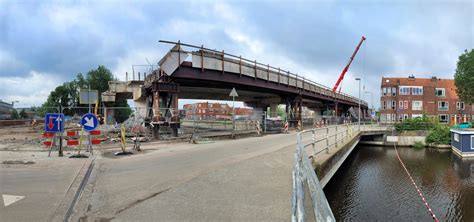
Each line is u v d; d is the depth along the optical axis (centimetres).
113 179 719
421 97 5825
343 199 1474
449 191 1623
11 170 828
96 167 877
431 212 1315
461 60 4703
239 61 2100
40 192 607
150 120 1845
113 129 2320
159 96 1833
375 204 1402
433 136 3434
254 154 1114
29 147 1389
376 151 3178
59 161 984
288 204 508
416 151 3170
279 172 753
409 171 2125
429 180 1869
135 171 815
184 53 1756
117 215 472
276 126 2706
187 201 531
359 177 1927
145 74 2447
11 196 578
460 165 2353
